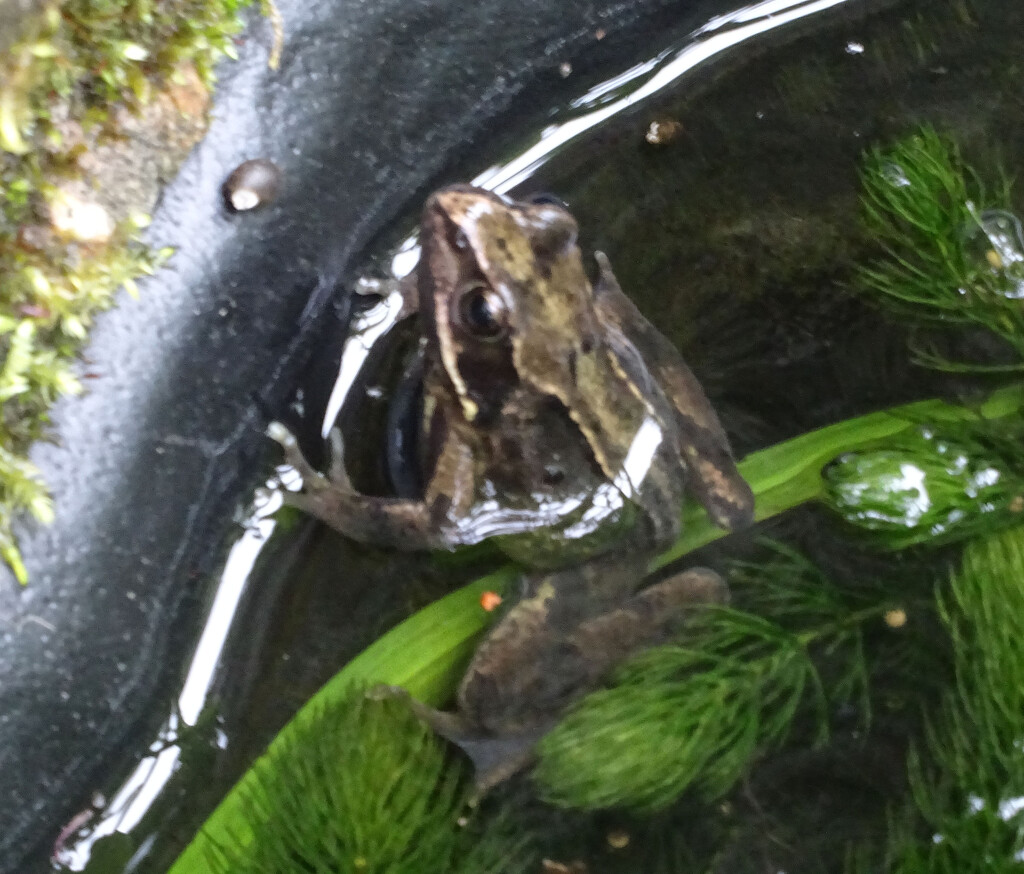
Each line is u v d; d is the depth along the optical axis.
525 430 0.26
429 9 0.26
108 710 0.24
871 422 0.28
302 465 0.26
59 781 0.24
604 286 0.28
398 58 0.26
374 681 0.26
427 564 0.27
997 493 0.27
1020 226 0.29
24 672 0.23
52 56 0.22
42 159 0.22
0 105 0.21
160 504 0.25
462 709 0.26
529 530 0.27
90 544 0.24
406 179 0.27
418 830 0.25
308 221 0.26
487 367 0.26
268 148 0.25
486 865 0.25
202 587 0.25
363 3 0.26
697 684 0.26
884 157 0.29
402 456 0.27
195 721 0.25
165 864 0.25
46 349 0.23
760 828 0.27
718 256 0.29
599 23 0.28
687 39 0.29
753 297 0.29
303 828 0.24
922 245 0.29
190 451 0.25
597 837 0.26
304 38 0.25
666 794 0.26
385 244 0.27
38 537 0.23
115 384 0.24
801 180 0.29
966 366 0.29
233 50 0.24
